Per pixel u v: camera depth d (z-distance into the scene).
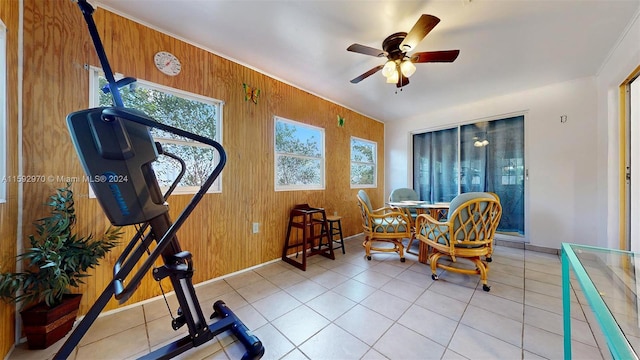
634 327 0.96
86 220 1.70
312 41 2.17
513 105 3.38
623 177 2.44
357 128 4.24
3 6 1.29
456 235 2.15
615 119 2.47
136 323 1.67
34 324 1.38
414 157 4.64
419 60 1.98
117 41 1.81
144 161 1.11
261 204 2.76
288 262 2.83
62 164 1.61
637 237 2.29
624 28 1.92
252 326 1.62
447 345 1.42
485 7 1.71
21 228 1.45
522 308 1.81
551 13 1.77
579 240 2.89
